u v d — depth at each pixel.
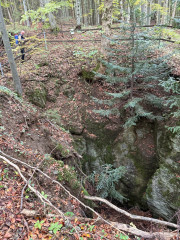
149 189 6.87
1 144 4.72
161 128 7.17
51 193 4.47
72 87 9.16
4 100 6.18
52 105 8.62
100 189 6.90
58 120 7.92
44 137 6.30
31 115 6.59
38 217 3.51
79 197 5.24
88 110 8.75
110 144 8.36
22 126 5.91
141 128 7.91
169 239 4.33
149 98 6.98
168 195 6.33
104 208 6.86
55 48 11.03
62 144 6.46
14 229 3.11
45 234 3.20
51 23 13.55
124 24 6.22
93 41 12.09
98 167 8.22
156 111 7.72
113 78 6.72
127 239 3.92
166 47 10.12
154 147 7.45
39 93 8.27
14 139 5.17
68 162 6.34
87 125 8.49
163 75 6.74
